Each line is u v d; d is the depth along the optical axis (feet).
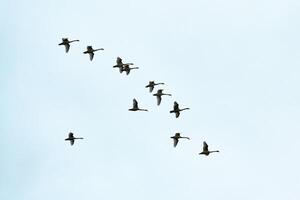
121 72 615.16
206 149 595.47
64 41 616.80
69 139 606.55
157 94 607.78
